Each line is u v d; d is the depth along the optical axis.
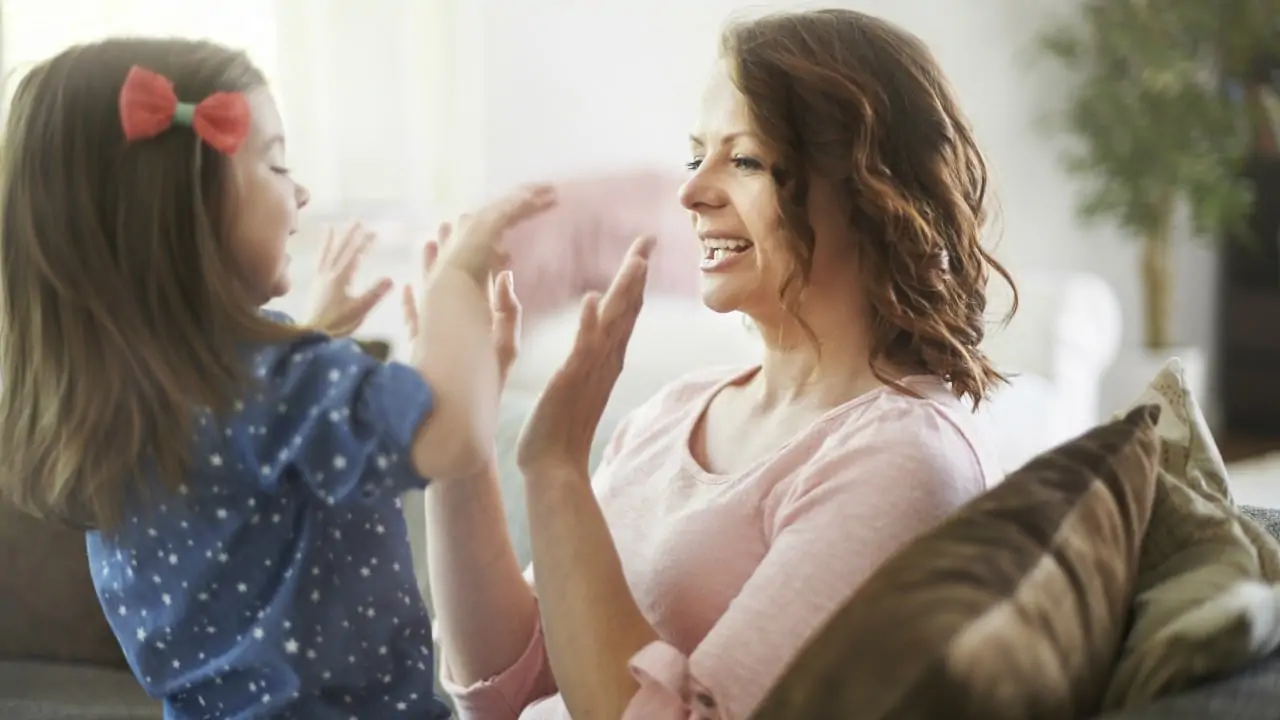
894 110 1.01
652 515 1.10
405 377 0.90
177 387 0.90
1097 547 0.92
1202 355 4.55
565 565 0.96
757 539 1.02
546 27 3.19
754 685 0.92
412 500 1.68
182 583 0.97
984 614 0.77
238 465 0.92
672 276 3.16
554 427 0.99
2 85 1.29
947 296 1.04
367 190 2.84
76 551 1.70
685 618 1.03
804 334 1.07
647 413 1.24
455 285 0.97
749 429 1.11
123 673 1.68
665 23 3.45
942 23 3.93
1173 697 0.82
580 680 0.94
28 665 1.68
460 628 1.16
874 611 0.78
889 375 1.04
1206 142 4.10
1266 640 0.90
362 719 1.00
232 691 0.98
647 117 3.44
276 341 0.93
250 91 0.99
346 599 0.98
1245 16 4.07
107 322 0.91
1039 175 4.34
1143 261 4.39
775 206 1.02
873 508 0.94
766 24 1.06
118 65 0.95
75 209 0.92
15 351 0.97
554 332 2.63
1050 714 0.79
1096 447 1.01
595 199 3.06
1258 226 4.54
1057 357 3.04
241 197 0.96
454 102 2.99
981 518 0.88
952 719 0.72
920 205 1.02
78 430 0.93
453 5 2.96
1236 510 1.09
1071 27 4.34
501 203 1.02
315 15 2.69
